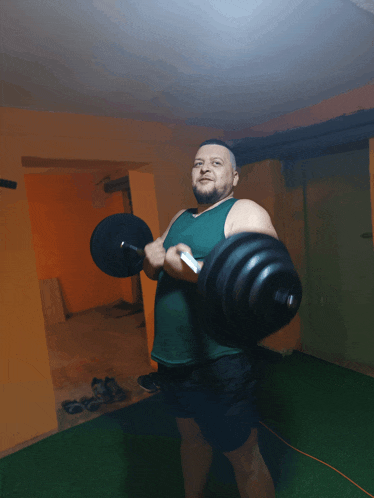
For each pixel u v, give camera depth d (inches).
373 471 76.0
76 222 229.6
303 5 53.7
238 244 40.1
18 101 90.8
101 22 56.2
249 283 38.4
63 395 121.8
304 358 135.9
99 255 65.2
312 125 102.3
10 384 95.0
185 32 60.6
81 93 88.0
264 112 115.9
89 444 94.7
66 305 226.4
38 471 86.0
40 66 72.1
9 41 61.7
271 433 89.7
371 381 113.5
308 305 138.3
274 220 129.6
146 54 68.5
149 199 124.0
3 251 92.2
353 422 93.1
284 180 132.3
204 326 47.5
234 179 58.2
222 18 56.6
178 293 52.1
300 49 69.9
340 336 128.9
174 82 84.2
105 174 225.6
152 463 85.7
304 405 102.4
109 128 109.4
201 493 63.6
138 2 51.1
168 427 100.4
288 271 40.0
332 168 121.6
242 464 54.3
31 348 97.8
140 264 69.5
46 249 218.4
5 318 93.4
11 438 95.3
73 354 159.2
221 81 85.1
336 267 126.4
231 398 51.3
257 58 73.0
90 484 80.4
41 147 97.7
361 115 91.3
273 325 41.6
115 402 114.7
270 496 55.9
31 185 212.1
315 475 75.9
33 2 50.0
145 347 160.2
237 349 50.9
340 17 57.7
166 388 55.3
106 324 201.5
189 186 129.4
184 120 119.5
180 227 56.6
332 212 124.3
